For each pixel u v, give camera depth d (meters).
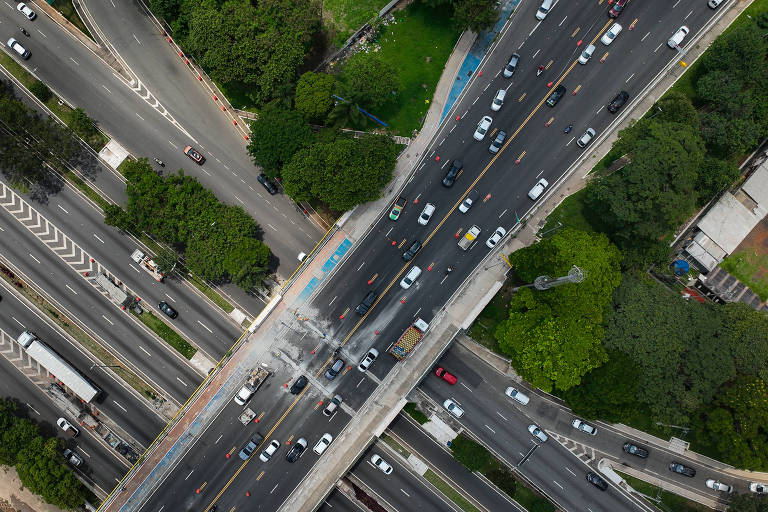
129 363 106.81
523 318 96.12
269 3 98.62
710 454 101.44
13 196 107.25
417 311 104.06
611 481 102.50
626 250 99.50
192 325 106.94
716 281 103.56
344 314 104.31
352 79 101.00
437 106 106.56
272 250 107.12
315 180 98.00
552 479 102.94
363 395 103.44
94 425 104.88
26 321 106.88
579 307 93.19
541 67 105.75
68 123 107.81
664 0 106.38
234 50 97.88
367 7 106.56
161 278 106.44
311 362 103.94
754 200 104.06
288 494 102.31
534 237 104.69
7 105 101.00
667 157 92.62
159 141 107.94
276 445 102.81
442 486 103.56
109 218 103.19
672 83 105.88
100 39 107.94
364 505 103.19
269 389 103.94
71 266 107.19
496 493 103.38
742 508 95.06
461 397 104.38
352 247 105.12
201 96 108.19
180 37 104.25
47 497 99.12
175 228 101.12
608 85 106.00
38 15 107.56
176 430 103.81
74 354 106.81
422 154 106.12
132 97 108.00
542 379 95.38
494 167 105.81
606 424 103.19
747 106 98.88
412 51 107.12
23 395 106.19
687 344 94.81
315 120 105.75
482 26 101.44
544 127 105.88
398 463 104.19
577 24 106.38
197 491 103.12
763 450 91.56
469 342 104.38
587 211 104.50
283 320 104.50
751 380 92.69
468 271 104.56
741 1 106.31
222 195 107.44
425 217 104.44
